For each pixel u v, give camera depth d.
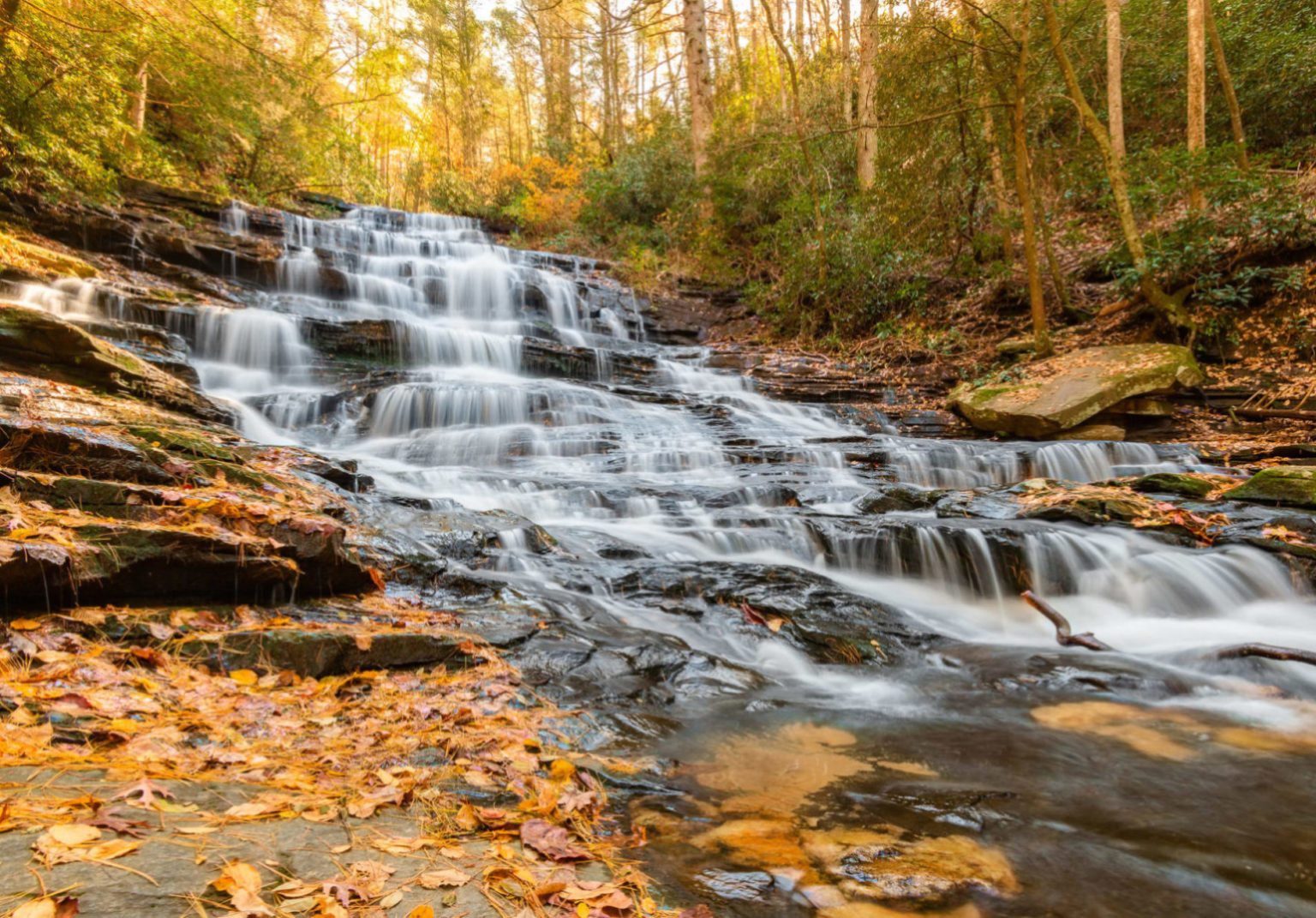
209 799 1.80
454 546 4.65
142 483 3.91
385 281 13.80
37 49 9.24
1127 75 15.84
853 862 1.85
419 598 3.96
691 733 2.88
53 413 4.62
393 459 8.11
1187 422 9.65
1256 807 2.27
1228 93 12.26
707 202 18.72
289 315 10.70
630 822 2.07
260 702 2.57
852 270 14.69
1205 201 11.25
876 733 2.91
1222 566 5.14
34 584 2.75
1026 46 11.06
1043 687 3.52
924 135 13.10
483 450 8.48
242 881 1.39
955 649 4.09
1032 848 1.99
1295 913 1.72
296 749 2.27
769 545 5.73
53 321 6.07
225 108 13.77
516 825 1.94
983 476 8.51
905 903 1.68
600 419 9.90
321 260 13.90
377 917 1.36
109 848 1.45
